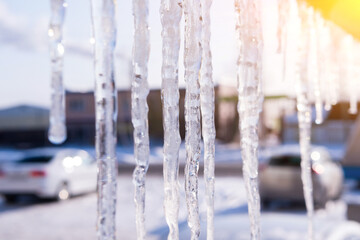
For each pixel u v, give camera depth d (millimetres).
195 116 1205
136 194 1152
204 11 1250
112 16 1061
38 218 10250
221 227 3145
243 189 14531
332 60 2338
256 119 1346
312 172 10414
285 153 11336
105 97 1075
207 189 1251
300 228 3092
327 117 35625
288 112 36219
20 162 12570
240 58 1328
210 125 1261
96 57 1068
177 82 1168
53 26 1060
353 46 2416
